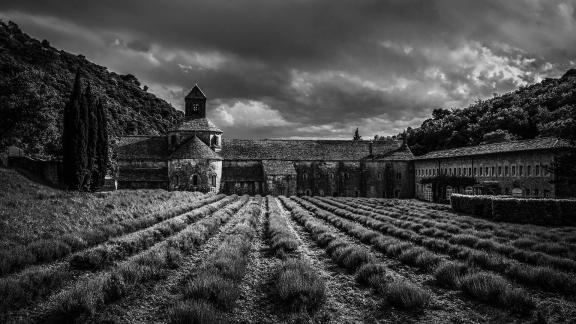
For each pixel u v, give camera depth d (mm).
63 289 12109
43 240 17266
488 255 15305
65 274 12930
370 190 74750
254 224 26984
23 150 53438
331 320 9977
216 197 53281
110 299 11148
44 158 57219
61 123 69312
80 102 44125
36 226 21344
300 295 10859
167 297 11586
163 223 24016
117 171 64562
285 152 74875
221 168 68500
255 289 12523
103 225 22969
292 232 25266
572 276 13070
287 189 69000
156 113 155250
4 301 9969
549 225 29047
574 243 19312
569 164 35750
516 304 10305
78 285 11070
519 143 48375
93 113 47375
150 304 10992
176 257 15672
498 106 109562
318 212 35688
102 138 51844
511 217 30875
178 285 12805
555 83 103625
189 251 17969
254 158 72250
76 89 44156
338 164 74500
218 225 26469
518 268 13203
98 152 51375
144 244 18516
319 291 11156
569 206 29016
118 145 67812
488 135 76000
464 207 37938
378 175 75188
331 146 77875
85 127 44156
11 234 18734
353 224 25766
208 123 72250
